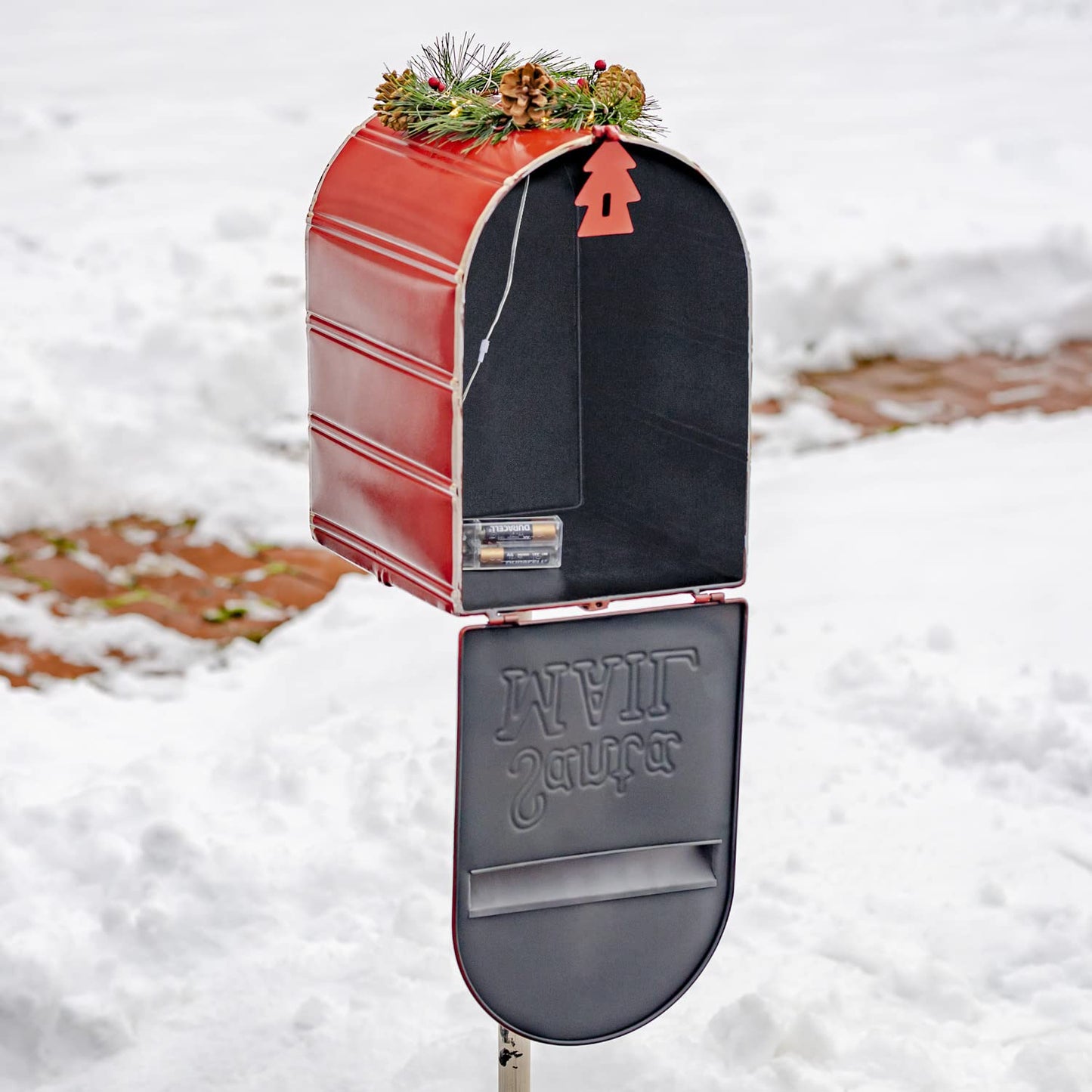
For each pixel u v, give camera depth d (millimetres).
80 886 3246
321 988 2994
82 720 4105
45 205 8211
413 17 13117
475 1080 2719
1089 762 3668
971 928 3170
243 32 12547
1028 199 8414
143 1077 2773
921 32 13055
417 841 3387
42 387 5852
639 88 2348
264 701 4230
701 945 2512
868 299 7137
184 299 6820
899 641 4270
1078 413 6316
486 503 2715
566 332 2703
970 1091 2676
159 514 5547
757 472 5699
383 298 2277
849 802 3600
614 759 2375
